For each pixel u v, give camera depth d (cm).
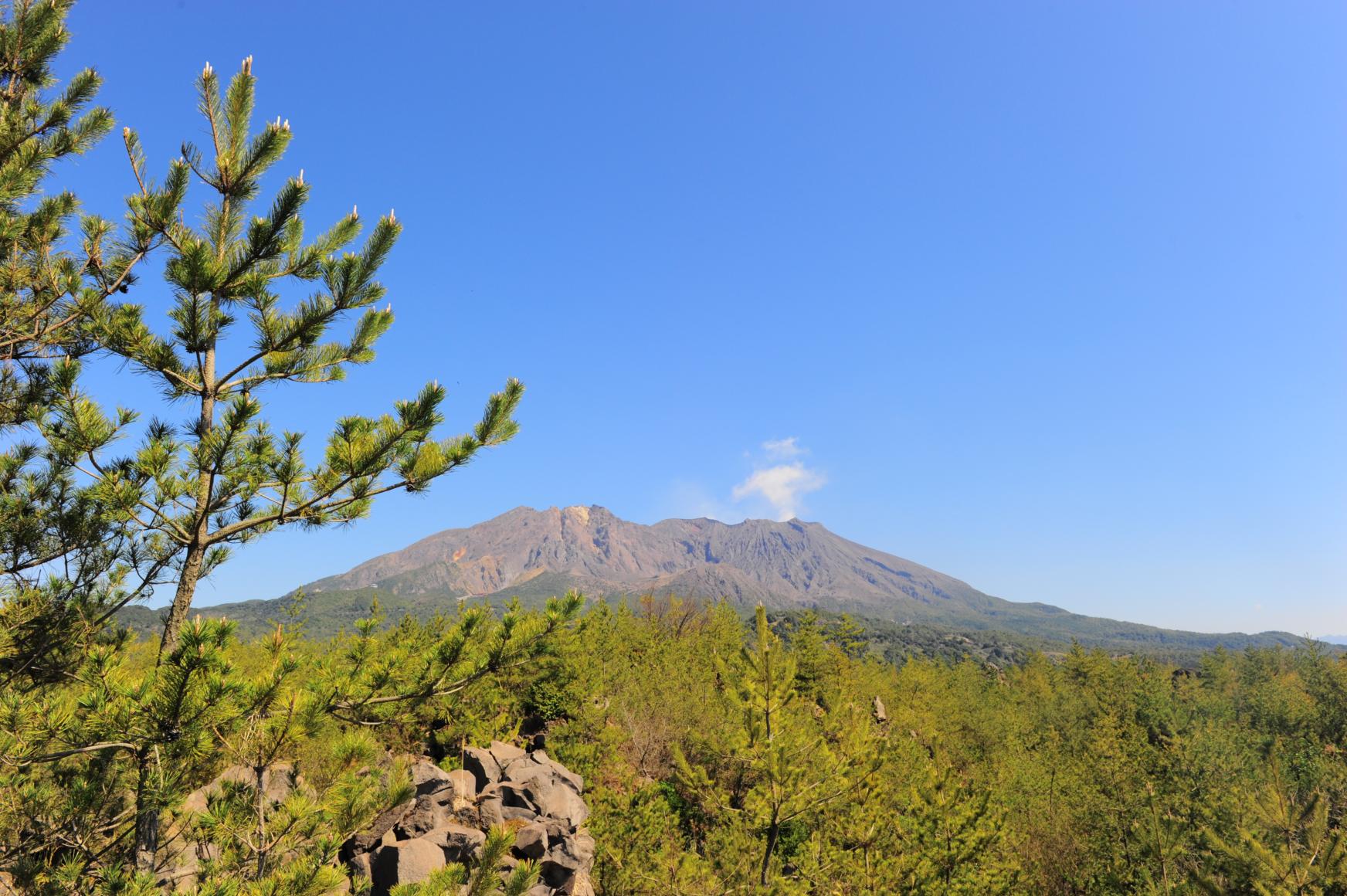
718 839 2212
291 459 812
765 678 1684
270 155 803
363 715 816
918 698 5431
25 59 980
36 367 958
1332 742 4934
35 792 766
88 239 908
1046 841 3005
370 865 1223
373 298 845
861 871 2039
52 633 861
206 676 623
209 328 800
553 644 880
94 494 696
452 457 821
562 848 1530
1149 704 5588
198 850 789
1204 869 2256
